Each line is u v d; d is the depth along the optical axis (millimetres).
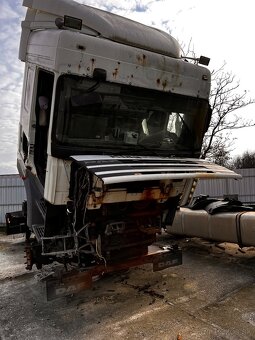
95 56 4211
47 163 4242
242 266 5883
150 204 4902
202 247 7309
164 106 4820
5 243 9930
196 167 4500
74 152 4207
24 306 4730
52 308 4613
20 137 6102
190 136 5141
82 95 4195
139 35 4777
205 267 5969
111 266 4641
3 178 16891
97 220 4500
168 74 4781
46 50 4406
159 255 5047
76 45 4098
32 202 5184
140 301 4652
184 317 4086
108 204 4488
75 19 4273
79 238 4504
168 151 4938
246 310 4180
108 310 4434
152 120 4762
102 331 3871
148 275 5707
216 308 4293
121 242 4727
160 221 5070
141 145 4707
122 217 4648
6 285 5668
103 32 4492
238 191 16469
